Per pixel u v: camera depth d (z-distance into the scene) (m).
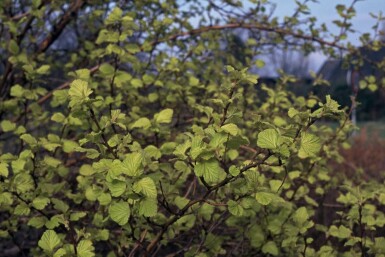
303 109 3.41
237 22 4.25
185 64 3.54
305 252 2.46
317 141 1.73
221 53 4.39
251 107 3.86
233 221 2.61
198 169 1.63
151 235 2.44
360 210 2.49
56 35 4.14
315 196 3.90
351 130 3.31
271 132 1.67
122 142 2.02
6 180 2.21
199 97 3.42
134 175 1.68
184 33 4.02
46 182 2.54
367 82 3.96
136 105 3.38
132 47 2.91
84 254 1.91
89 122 2.60
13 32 3.41
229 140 1.72
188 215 2.33
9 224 2.65
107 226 3.03
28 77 3.05
